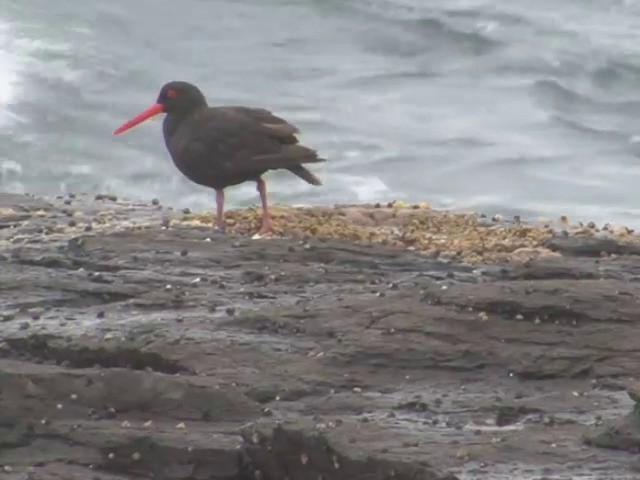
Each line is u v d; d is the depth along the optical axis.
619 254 15.88
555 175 28.00
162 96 16.78
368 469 10.77
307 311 13.27
